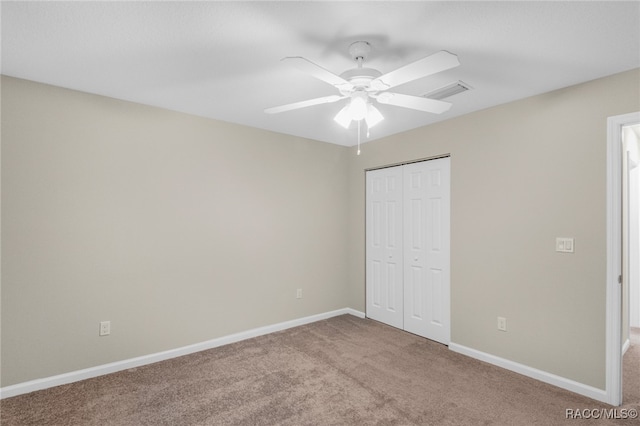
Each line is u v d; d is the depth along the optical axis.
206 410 2.10
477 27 1.65
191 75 2.22
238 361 2.84
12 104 2.26
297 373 2.62
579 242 2.33
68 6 1.48
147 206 2.81
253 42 1.80
